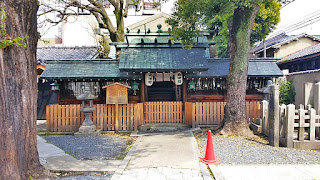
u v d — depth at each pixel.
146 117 9.72
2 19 3.16
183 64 9.67
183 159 4.91
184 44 8.83
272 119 5.95
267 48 18.34
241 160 4.87
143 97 10.18
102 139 7.40
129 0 15.53
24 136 3.57
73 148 6.23
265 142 6.35
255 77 10.62
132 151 5.63
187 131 8.35
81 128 7.97
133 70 9.41
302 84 11.20
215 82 10.70
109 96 8.47
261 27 13.73
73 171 4.33
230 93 7.40
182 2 7.73
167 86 14.28
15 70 3.39
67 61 11.07
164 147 5.98
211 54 16.17
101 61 11.19
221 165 4.54
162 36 11.82
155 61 9.86
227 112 7.44
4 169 3.23
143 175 4.04
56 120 8.49
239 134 7.18
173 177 3.93
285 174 4.03
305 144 5.67
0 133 3.21
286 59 14.27
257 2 6.37
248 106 8.91
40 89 13.62
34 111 3.87
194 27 8.38
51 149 6.03
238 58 7.26
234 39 7.36
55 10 12.88
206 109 9.12
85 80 10.59
